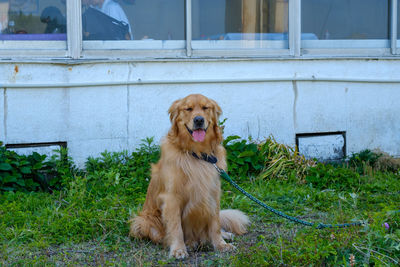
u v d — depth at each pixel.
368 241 3.36
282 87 6.71
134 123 6.26
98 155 6.16
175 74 6.34
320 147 6.89
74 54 6.05
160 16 6.42
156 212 3.95
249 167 6.10
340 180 5.75
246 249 3.61
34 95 5.89
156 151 6.01
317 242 3.39
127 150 6.19
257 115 6.66
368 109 7.10
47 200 4.98
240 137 6.35
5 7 5.89
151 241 3.92
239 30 6.75
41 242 3.77
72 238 3.95
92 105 6.09
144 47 6.39
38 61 5.84
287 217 3.88
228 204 4.88
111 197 4.84
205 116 3.72
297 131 6.83
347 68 6.96
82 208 4.59
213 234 3.78
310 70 6.82
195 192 3.69
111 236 4.02
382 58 7.07
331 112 6.95
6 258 3.50
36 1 5.97
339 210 4.53
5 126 5.83
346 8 7.14
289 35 6.85
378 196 5.14
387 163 6.68
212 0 6.59
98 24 6.19
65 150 5.76
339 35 7.17
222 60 6.46
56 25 6.05
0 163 5.28
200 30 6.58
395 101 7.21
